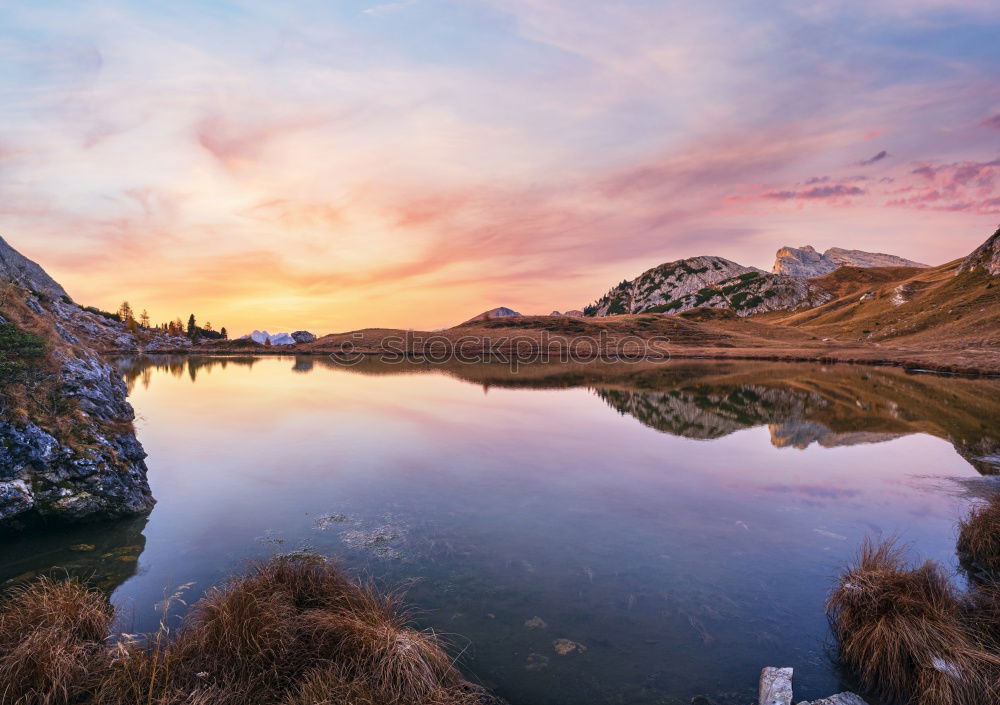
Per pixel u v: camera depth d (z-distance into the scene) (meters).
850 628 7.45
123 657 5.88
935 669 6.13
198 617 6.85
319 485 15.46
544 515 13.07
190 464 17.80
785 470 17.72
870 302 163.75
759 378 53.28
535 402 34.53
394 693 5.57
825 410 31.42
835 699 6.17
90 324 108.25
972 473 17.38
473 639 7.62
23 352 13.20
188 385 44.19
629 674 6.89
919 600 7.25
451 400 35.09
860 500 14.53
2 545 10.67
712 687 6.65
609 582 9.54
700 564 10.34
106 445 13.23
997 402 34.56
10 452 11.18
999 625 7.09
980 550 10.48
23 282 20.19
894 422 27.08
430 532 11.84
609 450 20.52
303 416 27.91
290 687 5.77
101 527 11.80
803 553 10.95
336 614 6.99
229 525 12.13
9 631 6.15
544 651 7.36
